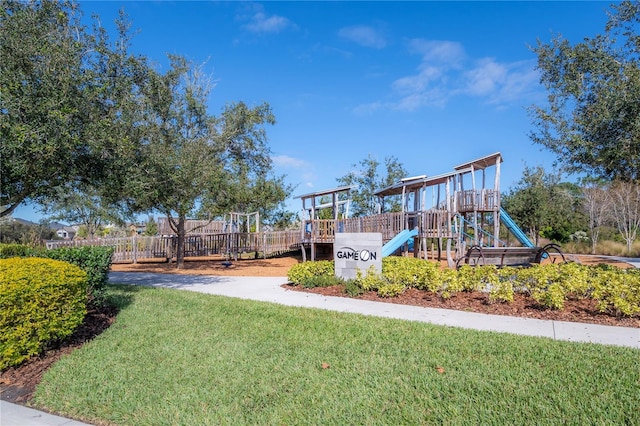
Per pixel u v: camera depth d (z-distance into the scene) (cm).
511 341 500
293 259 2183
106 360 455
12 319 439
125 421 326
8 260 520
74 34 838
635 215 2403
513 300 739
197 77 1507
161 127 1345
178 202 1318
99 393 375
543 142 982
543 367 412
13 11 764
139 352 479
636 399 338
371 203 2478
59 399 367
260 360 445
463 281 805
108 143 841
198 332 559
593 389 358
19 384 414
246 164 1786
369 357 448
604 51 891
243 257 2391
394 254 1931
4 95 668
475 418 313
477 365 419
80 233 3650
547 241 2777
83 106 786
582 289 716
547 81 980
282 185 2211
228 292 929
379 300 793
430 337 519
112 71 900
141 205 1338
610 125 817
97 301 683
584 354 449
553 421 305
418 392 361
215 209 1577
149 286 1041
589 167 952
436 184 1758
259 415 326
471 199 1672
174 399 357
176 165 1179
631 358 436
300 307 723
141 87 1126
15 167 701
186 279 1223
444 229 1483
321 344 496
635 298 629
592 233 2472
